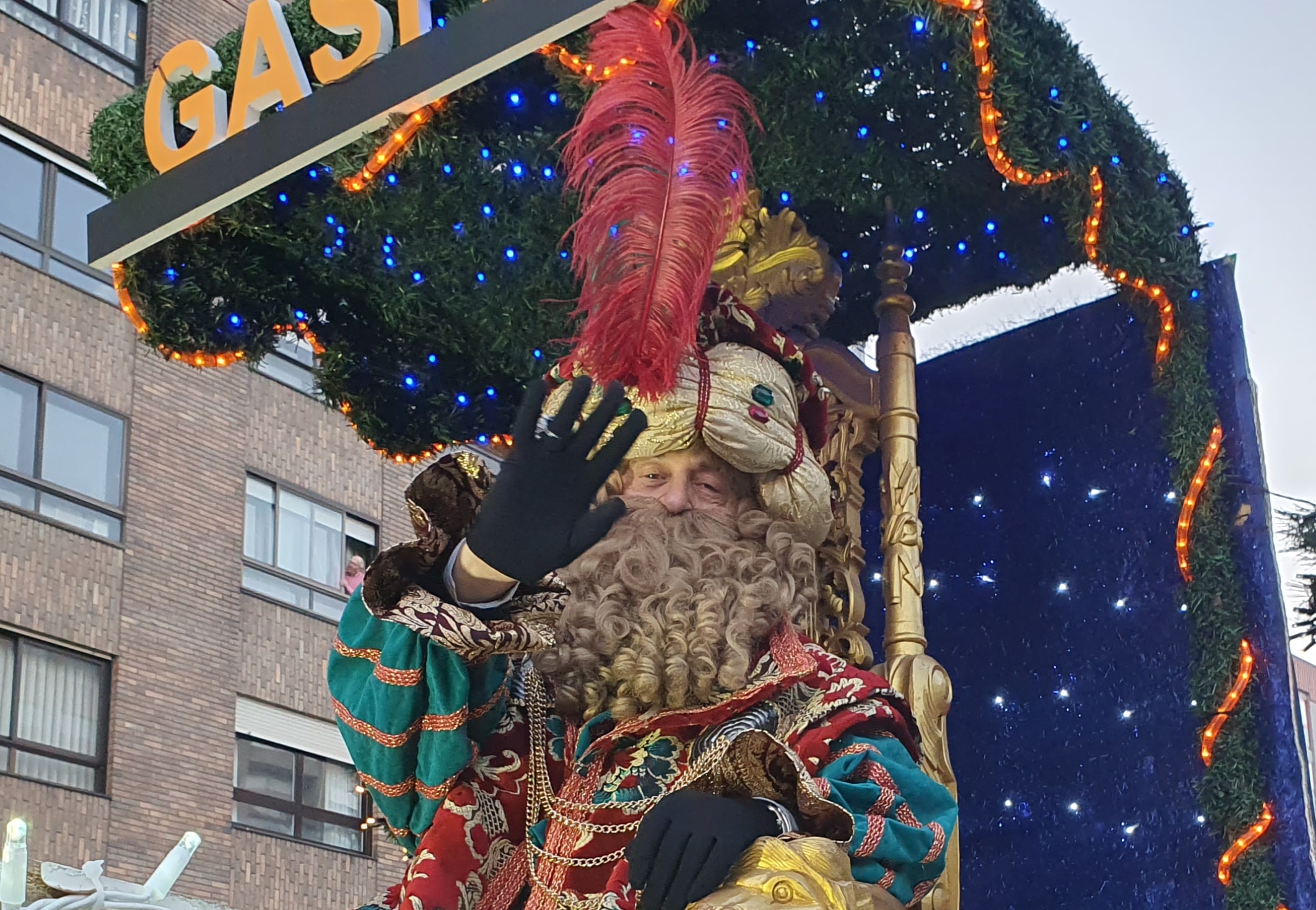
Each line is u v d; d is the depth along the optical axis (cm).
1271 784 358
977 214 391
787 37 355
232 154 374
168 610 1297
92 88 1338
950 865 316
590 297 209
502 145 374
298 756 1363
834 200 378
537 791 212
